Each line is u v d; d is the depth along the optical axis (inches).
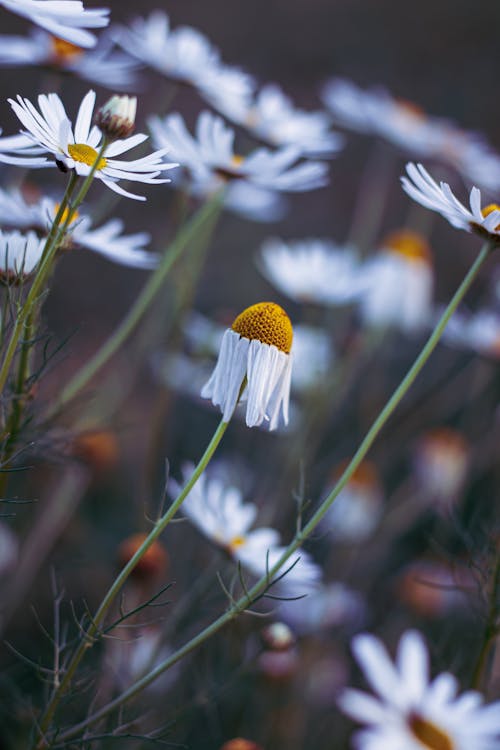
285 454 23.6
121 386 20.4
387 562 24.9
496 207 14.3
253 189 20.6
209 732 18.8
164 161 16.1
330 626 21.3
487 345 22.4
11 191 16.7
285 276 21.8
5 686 17.5
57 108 12.8
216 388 12.8
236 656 17.8
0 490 14.2
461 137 26.1
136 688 13.4
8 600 18.9
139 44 18.7
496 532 15.7
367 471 23.1
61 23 13.2
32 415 14.0
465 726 14.2
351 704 14.2
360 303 25.1
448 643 19.1
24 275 13.4
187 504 15.0
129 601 16.4
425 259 24.5
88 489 22.9
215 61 19.4
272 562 15.0
